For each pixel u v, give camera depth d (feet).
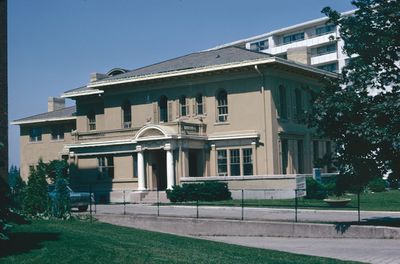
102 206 119.55
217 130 136.46
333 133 63.36
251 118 131.95
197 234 76.38
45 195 79.61
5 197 44.75
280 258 49.75
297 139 139.13
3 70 58.39
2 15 58.90
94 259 44.06
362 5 61.31
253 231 71.92
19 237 52.75
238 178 122.93
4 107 57.98
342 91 61.46
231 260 47.73
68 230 61.46
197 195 117.60
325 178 134.82
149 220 81.00
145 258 45.70
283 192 116.57
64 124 180.75
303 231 68.08
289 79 138.41
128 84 149.79
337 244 60.29
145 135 132.98
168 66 150.10
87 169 151.23
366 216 81.41
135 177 141.38
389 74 61.36
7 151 57.47
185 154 130.00
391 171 64.49
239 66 130.72
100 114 162.50
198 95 140.46
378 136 57.36
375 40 59.98
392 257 50.42
